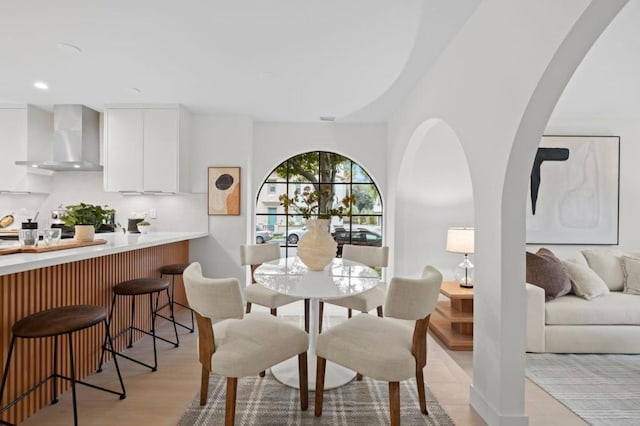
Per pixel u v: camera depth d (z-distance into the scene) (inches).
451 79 91.0
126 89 131.6
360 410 76.7
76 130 151.6
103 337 98.7
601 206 150.3
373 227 184.7
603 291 113.6
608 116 149.3
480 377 75.6
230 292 61.0
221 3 76.1
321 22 83.6
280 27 86.2
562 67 53.4
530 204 151.9
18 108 150.4
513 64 62.8
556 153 150.9
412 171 152.6
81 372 89.7
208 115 164.7
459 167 151.4
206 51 99.7
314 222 93.6
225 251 164.9
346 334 73.9
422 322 68.1
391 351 66.7
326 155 187.0
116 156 150.5
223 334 72.4
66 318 66.9
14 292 70.9
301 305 163.3
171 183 150.4
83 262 91.4
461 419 74.1
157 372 93.6
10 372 69.7
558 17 50.9
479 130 75.7
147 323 124.4
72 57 103.6
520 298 66.8
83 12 79.7
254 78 119.7
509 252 66.4
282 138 173.9
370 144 174.6
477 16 76.5
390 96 135.3
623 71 107.0
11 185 149.9
